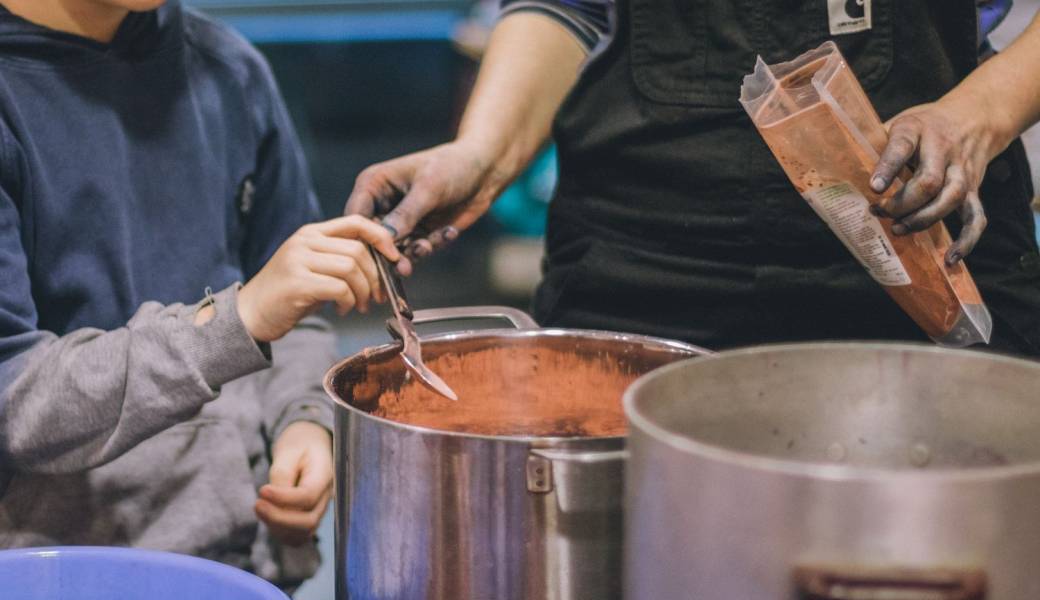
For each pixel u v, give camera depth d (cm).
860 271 119
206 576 93
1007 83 103
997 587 57
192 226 142
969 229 96
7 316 122
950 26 118
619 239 128
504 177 136
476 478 82
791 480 57
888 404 75
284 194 158
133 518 134
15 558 95
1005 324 121
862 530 56
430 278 390
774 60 118
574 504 81
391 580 87
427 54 363
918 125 94
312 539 150
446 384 112
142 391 115
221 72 150
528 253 382
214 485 138
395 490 85
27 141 128
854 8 116
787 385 75
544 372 112
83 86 134
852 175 93
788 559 57
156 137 140
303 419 147
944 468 74
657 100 122
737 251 122
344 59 363
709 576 60
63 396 118
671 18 121
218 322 114
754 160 119
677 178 123
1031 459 71
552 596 83
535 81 137
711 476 59
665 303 125
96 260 134
